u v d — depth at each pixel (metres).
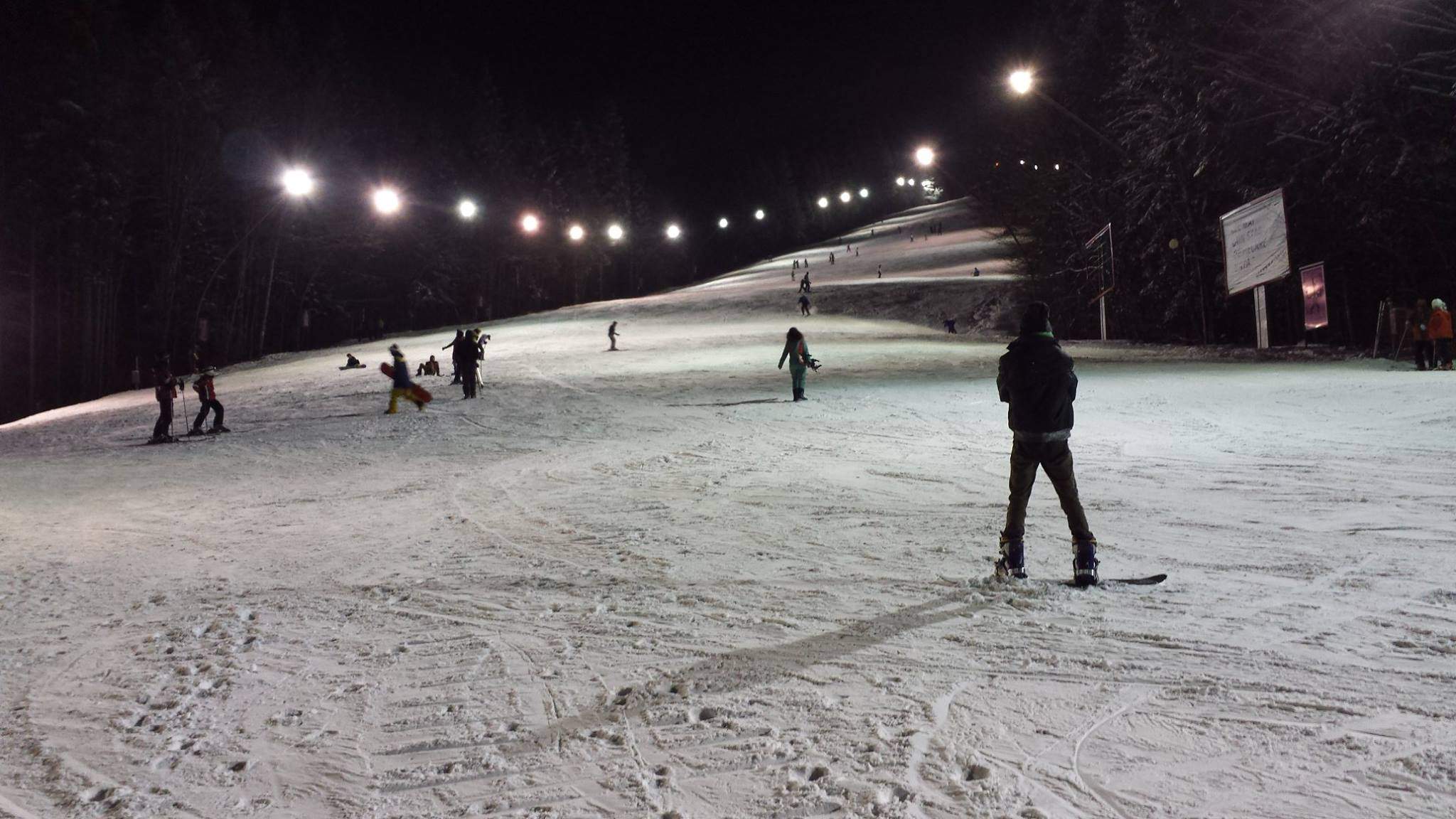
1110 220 43.09
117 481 15.22
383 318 92.94
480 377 29.91
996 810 2.73
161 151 59.81
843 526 7.61
